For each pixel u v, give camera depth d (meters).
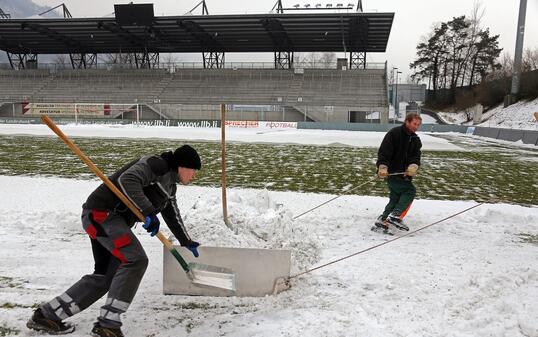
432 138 29.30
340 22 38.22
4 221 6.14
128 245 3.02
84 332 3.19
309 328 3.22
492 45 65.25
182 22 39.59
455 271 4.43
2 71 47.56
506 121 39.16
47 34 44.88
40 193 8.20
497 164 15.06
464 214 7.11
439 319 3.38
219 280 3.70
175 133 28.19
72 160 13.46
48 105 39.94
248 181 10.45
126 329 3.25
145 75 45.88
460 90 64.25
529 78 41.75
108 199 3.03
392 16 36.62
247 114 39.47
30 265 4.54
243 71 44.84
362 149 19.67
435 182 10.98
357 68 45.66
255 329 3.23
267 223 4.80
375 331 3.18
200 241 4.31
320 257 4.85
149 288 4.02
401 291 3.92
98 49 51.78
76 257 4.82
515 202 8.66
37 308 3.42
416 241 5.57
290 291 3.90
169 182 3.16
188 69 45.56
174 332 3.22
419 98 62.44
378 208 7.49
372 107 38.50
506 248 5.31
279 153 17.19
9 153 15.16
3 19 41.38
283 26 39.72
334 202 7.96
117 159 13.95
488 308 3.46
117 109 39.72
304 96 41.44
